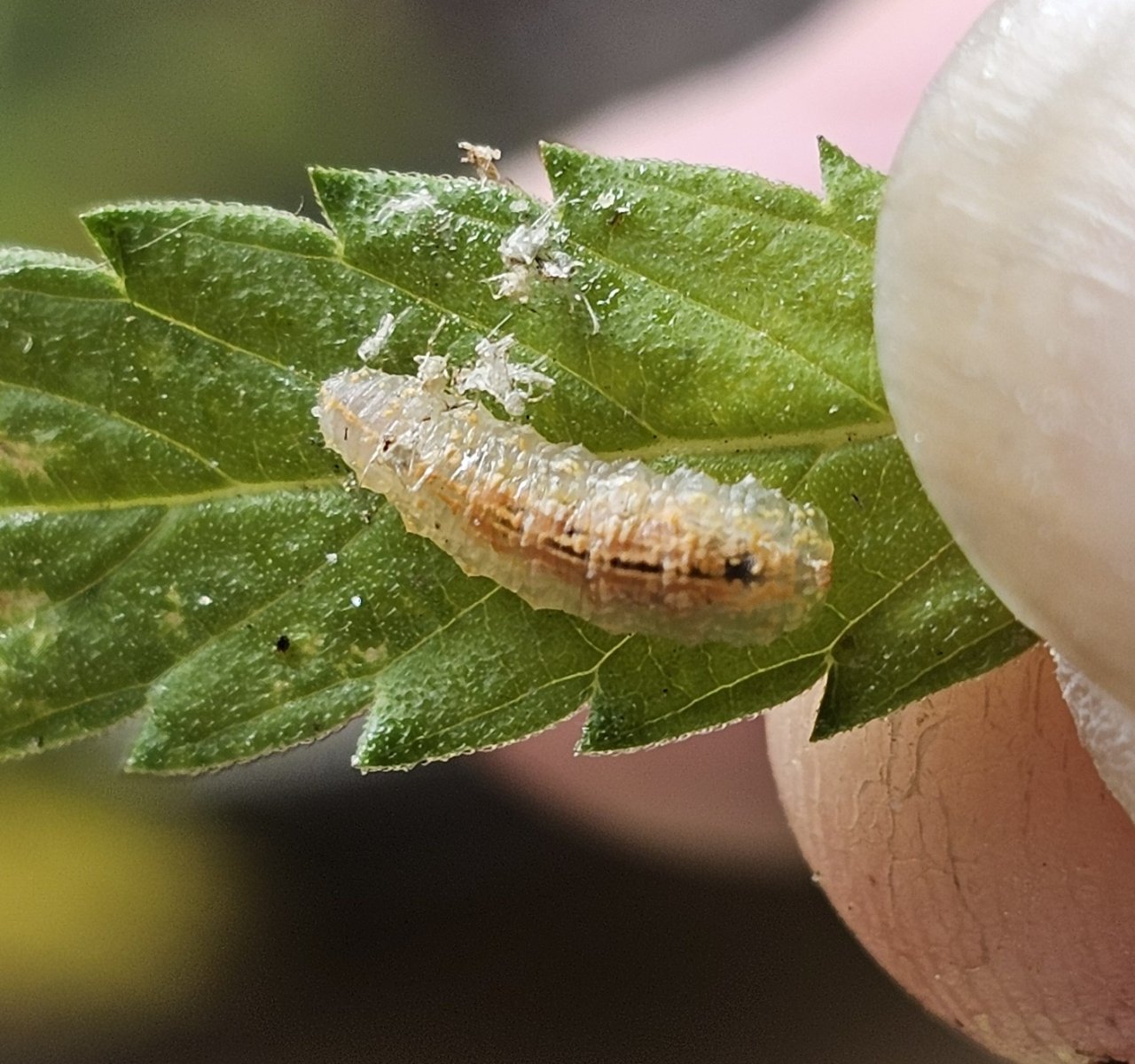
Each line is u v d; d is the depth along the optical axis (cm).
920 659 6
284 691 6
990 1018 7
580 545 6
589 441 6
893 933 7
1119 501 6
